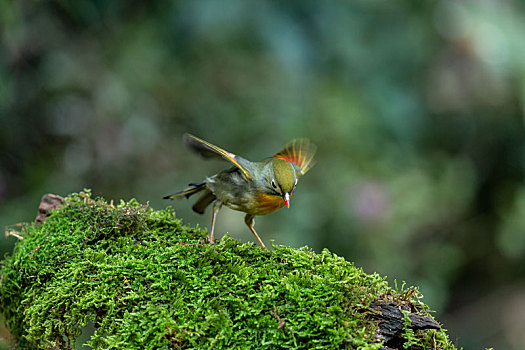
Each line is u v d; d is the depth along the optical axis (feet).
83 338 31.55
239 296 16.63
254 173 22.89
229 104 44.98
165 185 42.91
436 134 51.16
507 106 49.26
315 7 39.88
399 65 44.21
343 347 15.33
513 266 53.06
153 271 17.71
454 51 45.78
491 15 44.09
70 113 41.70
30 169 40.27
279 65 44.60
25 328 19.60
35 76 40.11
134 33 41.34
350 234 42.75
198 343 15.96
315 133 43.93
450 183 49.21
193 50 42.63
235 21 38.99
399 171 45.75
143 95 42.98
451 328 51.34
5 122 39.50
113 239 19.98
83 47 40.96
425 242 50.37
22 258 20.06
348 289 16.42
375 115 44.24
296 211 41.86
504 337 50.39
